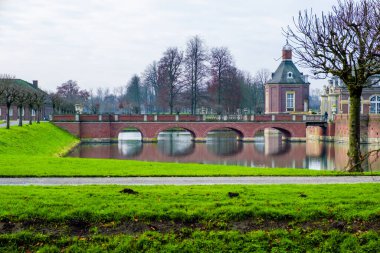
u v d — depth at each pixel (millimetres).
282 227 14344
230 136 109562
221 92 107438
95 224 14180
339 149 75188
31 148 51188
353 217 14906
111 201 15836
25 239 13336
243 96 125875
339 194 17453
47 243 13328
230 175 25188
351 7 28578
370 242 13781
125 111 175000
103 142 86188
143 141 88625
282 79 113375
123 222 14305
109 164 30297
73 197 16344
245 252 13312
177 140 95250
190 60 104125
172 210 14852
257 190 18297
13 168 26391
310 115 95000
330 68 28453
